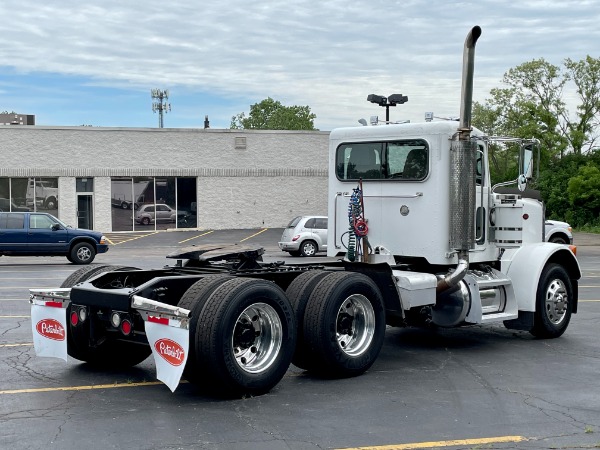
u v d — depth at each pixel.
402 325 8.68
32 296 8.16
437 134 9.00
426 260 9.30
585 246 33.91
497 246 9.70
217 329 6.80
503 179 10.24
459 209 8.92
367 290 8.07
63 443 5.78
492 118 54.22
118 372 8.32
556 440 5.89
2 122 51.47
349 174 9.81
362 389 7.54
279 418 6.48
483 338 10.48
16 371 8.30
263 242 35.91
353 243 8.97
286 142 44.22
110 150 40.84
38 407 6.82
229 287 6.99
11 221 24.27
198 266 8.76
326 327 7.69
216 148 42.97
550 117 51.78
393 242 9.38
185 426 6.23
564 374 8.27
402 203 9.28
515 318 9.80
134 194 41.62
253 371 7.13
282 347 7.33
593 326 11.50
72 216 40.28
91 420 6.40
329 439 5.90
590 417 6.56
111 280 8.18
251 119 111.25
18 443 5.77
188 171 42.44
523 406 6.92
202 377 6.96
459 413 6.67
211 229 43.16
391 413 6.66
